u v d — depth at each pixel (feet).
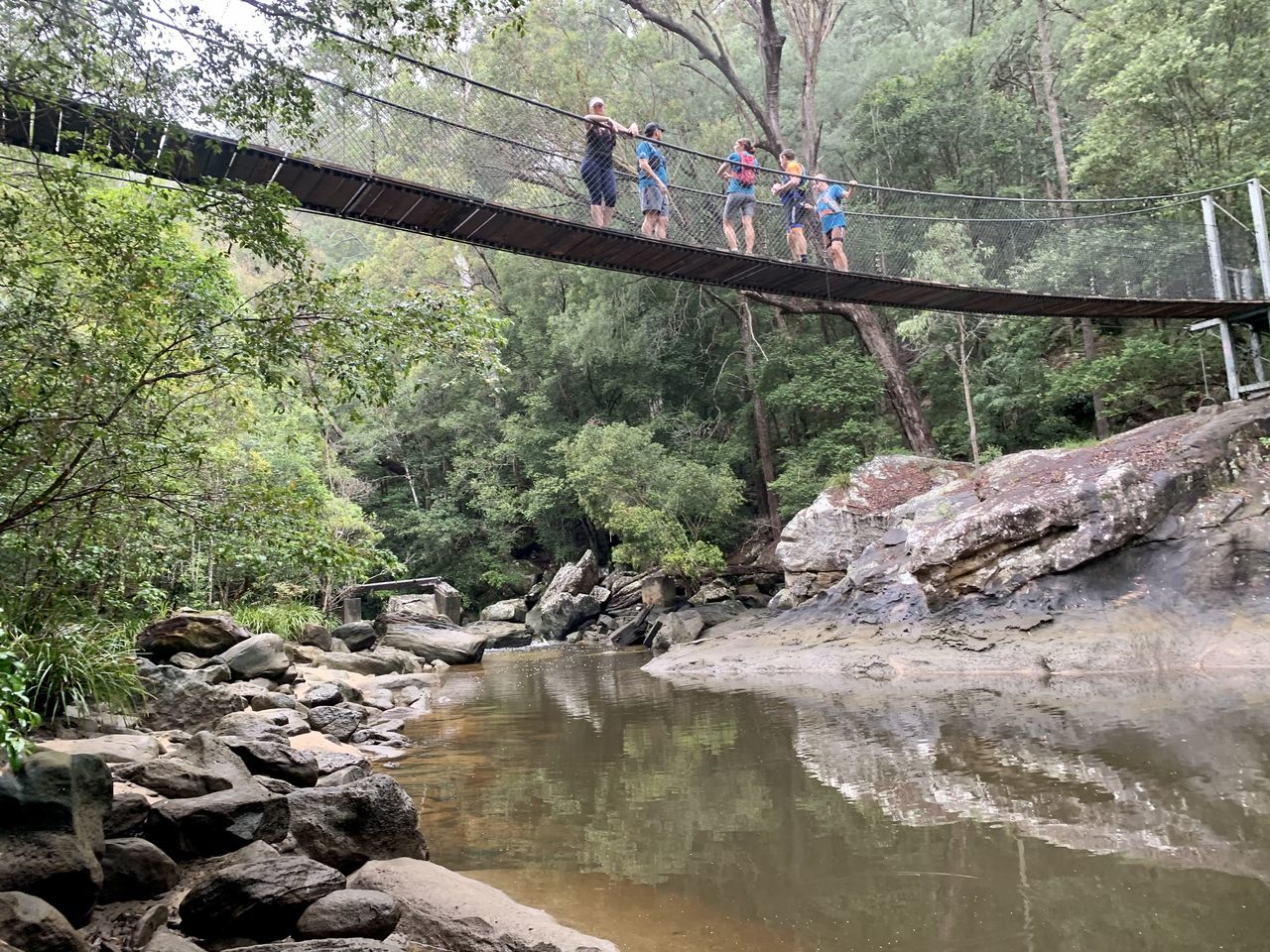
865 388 64.34
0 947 8.14
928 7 90.38
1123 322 58.44
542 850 14.96
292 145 21.15
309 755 16.81
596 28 78.74
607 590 70.74
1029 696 26.81
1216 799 14.43
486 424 92.89
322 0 14.44
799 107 78.74
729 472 66.03
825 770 19.29
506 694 37.29
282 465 53.06
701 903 12.14
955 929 10.61
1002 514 36.37
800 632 42.27
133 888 10.98
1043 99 74.13
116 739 15.94
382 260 94.63
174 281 14.90
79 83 14.29
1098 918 10.49
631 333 77.51
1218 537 32.65
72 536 16.24
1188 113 48.29
